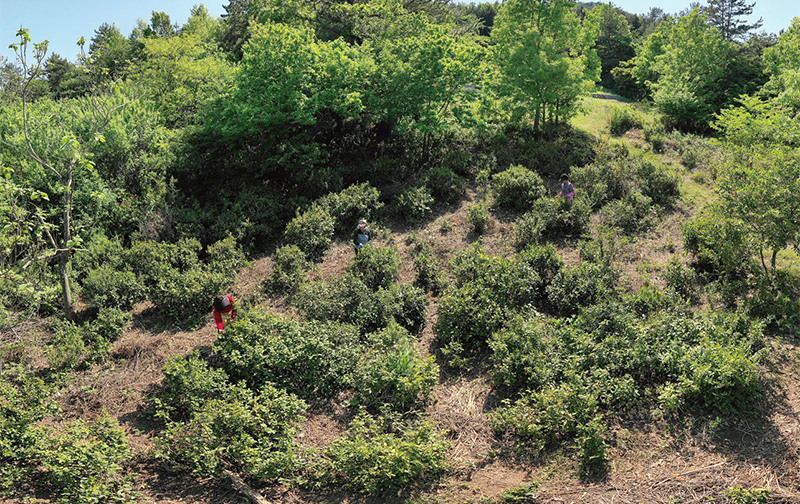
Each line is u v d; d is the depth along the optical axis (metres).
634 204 15.08
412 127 20.48
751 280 10.85
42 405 8.84
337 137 20.84
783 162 9.66
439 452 7.48
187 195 18.91
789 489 6.45
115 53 34.69
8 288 11.76
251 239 15.71
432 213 16.55
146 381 9.84
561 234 14.41
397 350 9.51
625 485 6.78
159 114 22.94
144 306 12.98
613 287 11.61
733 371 7.82
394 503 6.80
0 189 9.84
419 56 18.08
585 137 21.89
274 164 18.42
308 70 17.23
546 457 7.50
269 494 7.07
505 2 21.33
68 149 15.25
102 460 6.95
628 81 41.88
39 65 10.62
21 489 6.76
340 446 7.52
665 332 9.23
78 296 13.64
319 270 13.88
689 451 7.26
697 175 17.39
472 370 9.76
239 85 17.14
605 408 8.24
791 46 24.34
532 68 19.39
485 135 21.19
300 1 25.56
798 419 7.55
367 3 25.48
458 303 10.54
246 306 11.93
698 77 29.19
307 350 9.57
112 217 16.83
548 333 9.81
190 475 7.44
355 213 16.27
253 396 8.89
